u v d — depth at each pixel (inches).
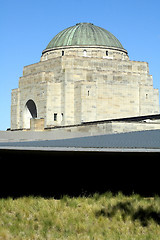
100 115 2508.6
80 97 2455.7
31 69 2819.9
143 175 946.7
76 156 933.2
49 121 2534.5
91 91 2469.2
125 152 784.9
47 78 2640.3
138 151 713.6
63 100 2522.1
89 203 842.2
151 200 847.1
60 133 1421.0
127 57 2933.1
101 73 2559.1
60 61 2576.3
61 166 967.0
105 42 2851.9
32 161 967.6
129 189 930.7
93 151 775.7
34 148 733.3
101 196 872.3
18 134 1331.2
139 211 796.6
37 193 911.0
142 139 813.2
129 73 2620.6
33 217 792.3
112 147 716.7
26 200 857.5
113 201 842.2
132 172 949.8
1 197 885.2
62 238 717.3
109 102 2536.9
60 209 816.3
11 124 2913.4
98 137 881.5
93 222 772.6
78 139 854.5
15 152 844.0
